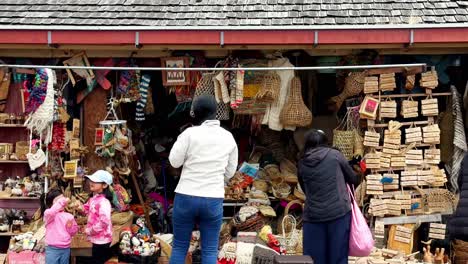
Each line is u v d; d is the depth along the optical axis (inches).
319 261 218.4
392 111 276.4
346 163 219.9
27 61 300.0
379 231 270.1
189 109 324.8
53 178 288.4
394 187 275.6
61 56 295.7
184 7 306.0
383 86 275.4
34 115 276.8
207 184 202.7
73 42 269.3
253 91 288.0
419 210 276.8
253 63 287.3
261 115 290.5
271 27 264.5
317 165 217.6
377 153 274.7
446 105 293.3
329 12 294.7
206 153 203.6
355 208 220.5
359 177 283.1
